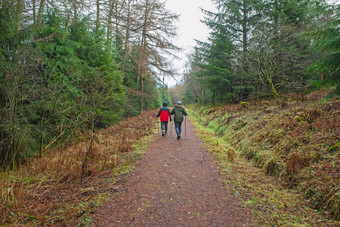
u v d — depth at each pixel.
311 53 11.72
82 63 10.24
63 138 7.21
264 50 10.31
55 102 6.23
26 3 6.47
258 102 11.48
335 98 7.22
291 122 5.86
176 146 7.14
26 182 3.82
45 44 7.03
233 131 8.62
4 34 5.15
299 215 2.95
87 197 3.30
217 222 2.74
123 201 3.25
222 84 16.06
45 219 2.61
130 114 19.67
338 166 3.52
